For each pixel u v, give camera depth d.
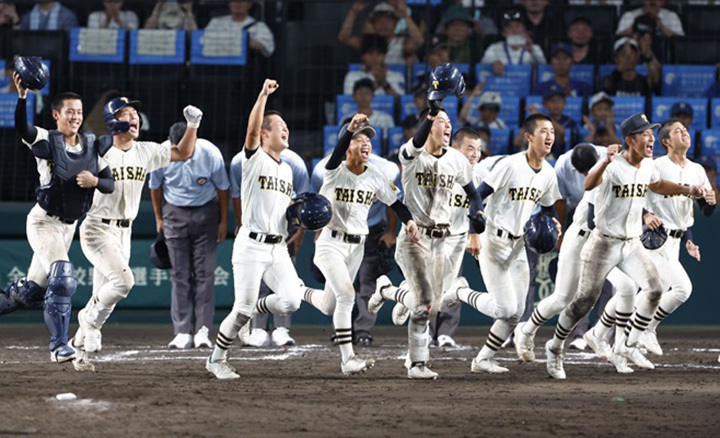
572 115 59.22
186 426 20.72
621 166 32.09
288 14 60.28
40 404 23.50
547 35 61.50
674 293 38.47
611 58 61.56
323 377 31.31
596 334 37.44
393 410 23.44
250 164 29.91
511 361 37.75
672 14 62.38
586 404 24.88
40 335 49.34
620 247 32.44
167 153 33.09
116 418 21.61
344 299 31.25
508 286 32.06
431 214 30.89
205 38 58.88
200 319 43.72
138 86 58.84
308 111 59.16
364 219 31.47
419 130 29.92
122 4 61.19
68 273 30.38
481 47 61.41
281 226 30.45
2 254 53.19
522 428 20.92
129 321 53.59
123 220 33.00
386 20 59.78
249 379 30.47
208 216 43.62
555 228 31.91
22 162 56.22
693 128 59.56
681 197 38.25
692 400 25.92
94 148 31.20
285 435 19.81
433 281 31.28
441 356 39.88
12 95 57.41
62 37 59.28
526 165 31.86
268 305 31.44
